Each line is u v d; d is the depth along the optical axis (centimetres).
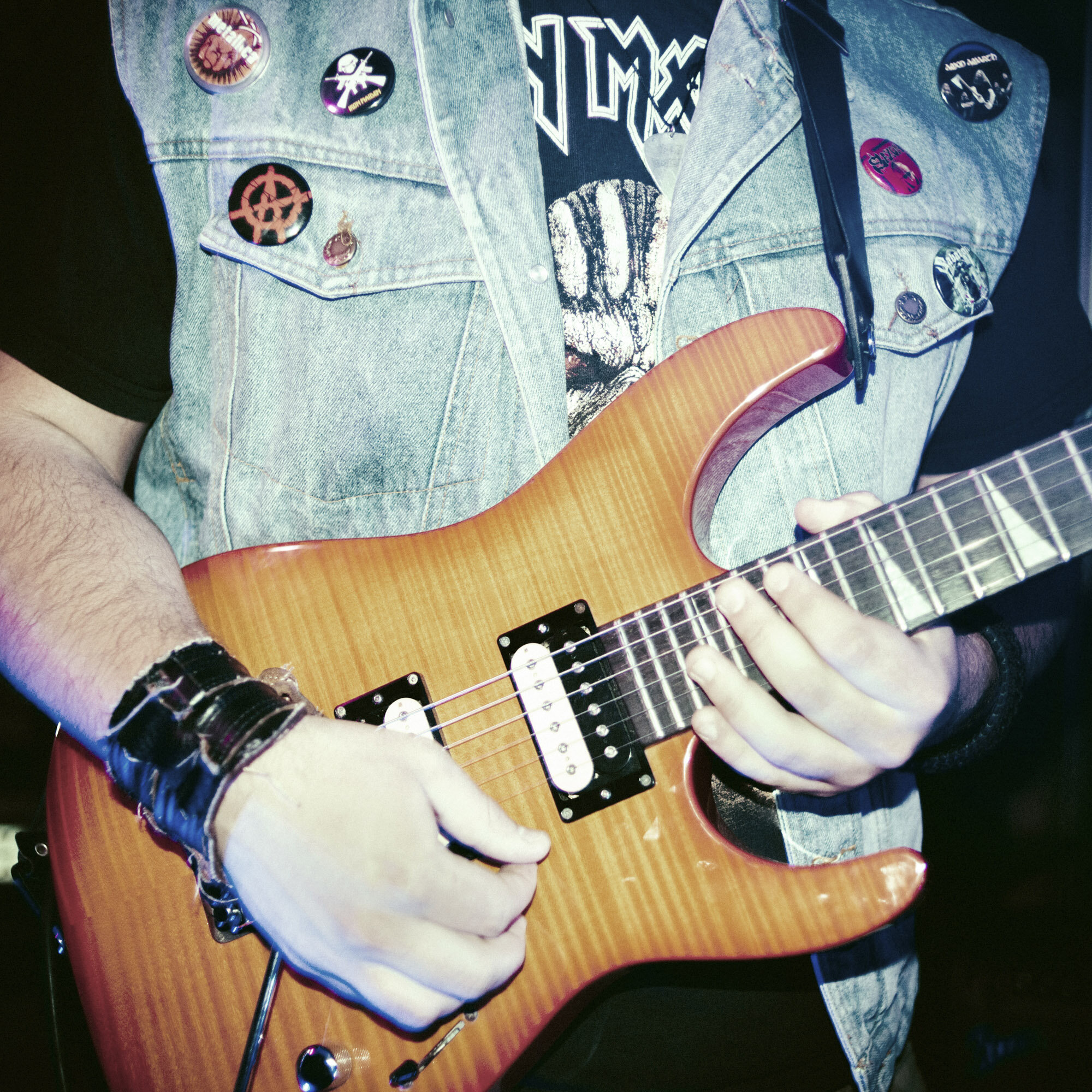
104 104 73
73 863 67
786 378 69
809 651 62
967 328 76
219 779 59
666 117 76
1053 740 135
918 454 76
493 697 68
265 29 75
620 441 70
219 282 75
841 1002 75
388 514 75
